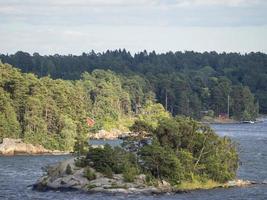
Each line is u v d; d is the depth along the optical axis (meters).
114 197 172.12
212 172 198.62
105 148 188.25
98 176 184.38
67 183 184.25
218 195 179.62
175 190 184.62
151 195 176.75
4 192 183.25
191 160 195.38
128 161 188.62
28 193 181.00
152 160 188.75
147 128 198.88
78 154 192.25
